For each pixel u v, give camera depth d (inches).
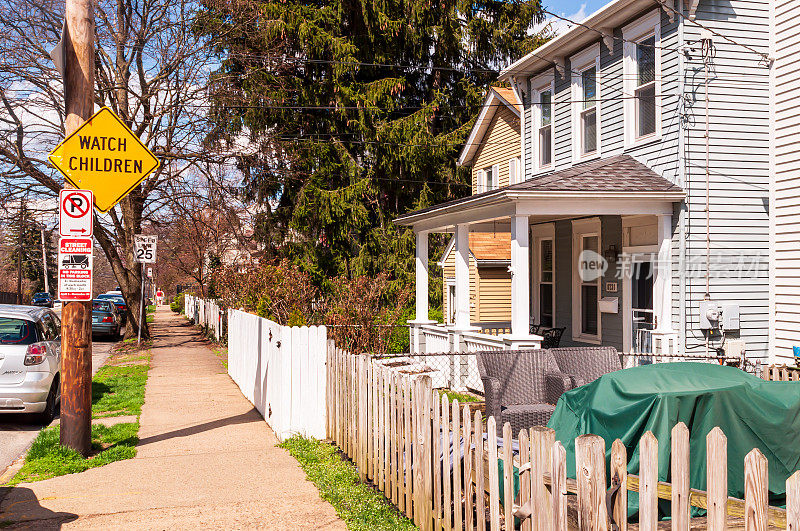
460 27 1283.2
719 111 442.9
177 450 334.6
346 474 277.4
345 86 1117.7
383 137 1126.4
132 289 948.6
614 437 188.4
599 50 538.6
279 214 1121.4
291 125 1102.4
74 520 233.6
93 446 337.1
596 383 207.5
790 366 393.4
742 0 448.1
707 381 195.5
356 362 290.0
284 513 238.7
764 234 447.8
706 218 437.4
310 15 1095.0
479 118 798.5
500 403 324.5
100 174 330.6
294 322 610.2
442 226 561.3
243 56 970.1
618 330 527.5
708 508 113.1
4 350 407.2
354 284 649.0
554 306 627.8
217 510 242.5
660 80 460.8
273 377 378.6
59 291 322.0
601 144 539.2
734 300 442.3
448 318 860.6
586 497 126.3
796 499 99.3
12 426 417.1
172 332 1177.4
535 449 142.4
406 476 222.7
